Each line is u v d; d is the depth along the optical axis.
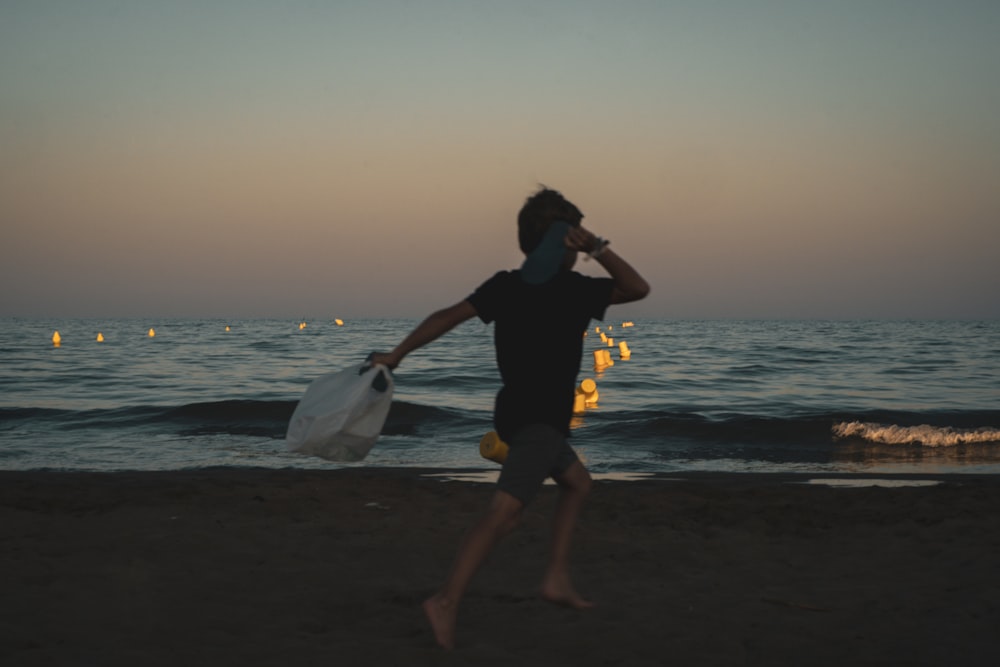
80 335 68.62
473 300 2.87
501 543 5.18
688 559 4.81
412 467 9.63
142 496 6.68
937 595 3.90
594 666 2.88
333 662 2.86
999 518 5.96
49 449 10.98
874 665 2.89
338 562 4.58
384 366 2.94
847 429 12.55
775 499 7.05
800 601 3.85
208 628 3.29
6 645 3.00
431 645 3.06
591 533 5.54
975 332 87.44
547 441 2.83
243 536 5.14
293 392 19.69
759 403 17.62
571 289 2.83
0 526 5.33
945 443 11.91
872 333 82.50
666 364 30.80
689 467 10.09
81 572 4.12
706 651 3.07
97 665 2.80
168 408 15.15
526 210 2.89
